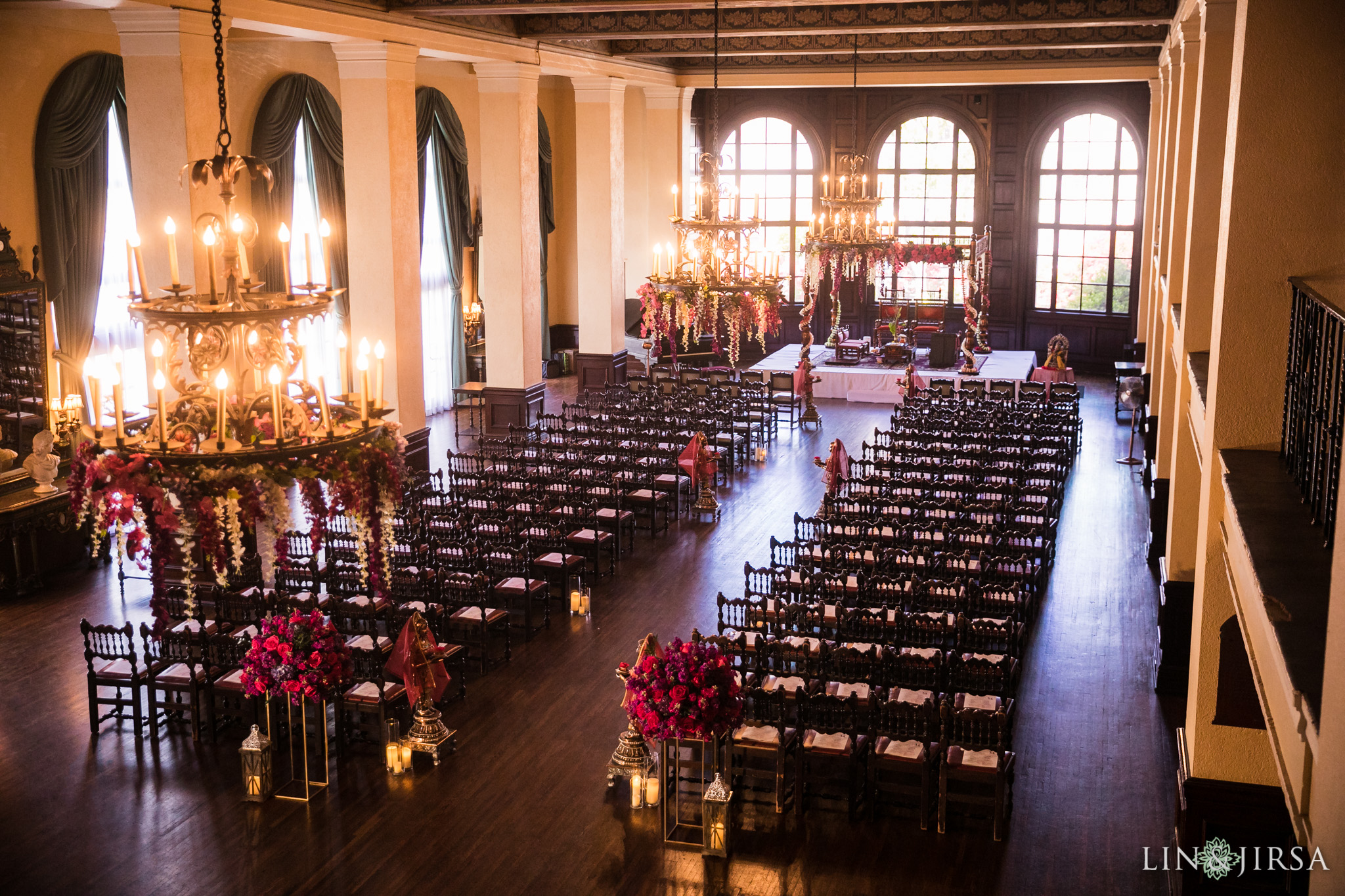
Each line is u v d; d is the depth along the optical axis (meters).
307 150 20.61
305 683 9.48
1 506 14.03
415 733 10.34
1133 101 28.11
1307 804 4.23
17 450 15.02
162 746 10.68
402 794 9.80
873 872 8.66
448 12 16.89
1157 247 20.66
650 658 8.99
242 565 12.87
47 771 10.18
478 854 8.90
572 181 29.23
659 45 24.70
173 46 13.05
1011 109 29.34
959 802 9.38
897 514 15.07
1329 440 5.38
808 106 30.66
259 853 8.92
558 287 29.84
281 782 10.04
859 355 27.72
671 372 24.30
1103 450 21.58
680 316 13.23
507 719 11.14
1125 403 23.25
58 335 16.22
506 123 21.11
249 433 5.33
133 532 5.20
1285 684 4.20
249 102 19.36
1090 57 25.62
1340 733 3.52
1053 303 30.14
